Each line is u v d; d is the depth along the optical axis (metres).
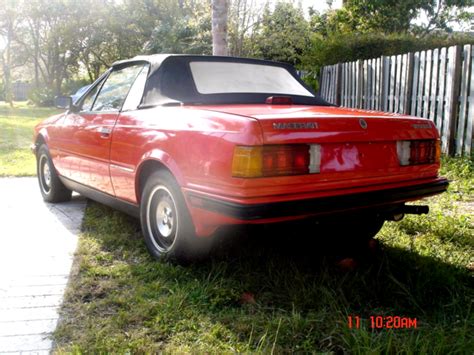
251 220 3.05
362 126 3.45
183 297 3.25
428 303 3.28
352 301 3.28
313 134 3.23
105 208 5.78
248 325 2.93
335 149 3.34
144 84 4.32
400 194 3.66
